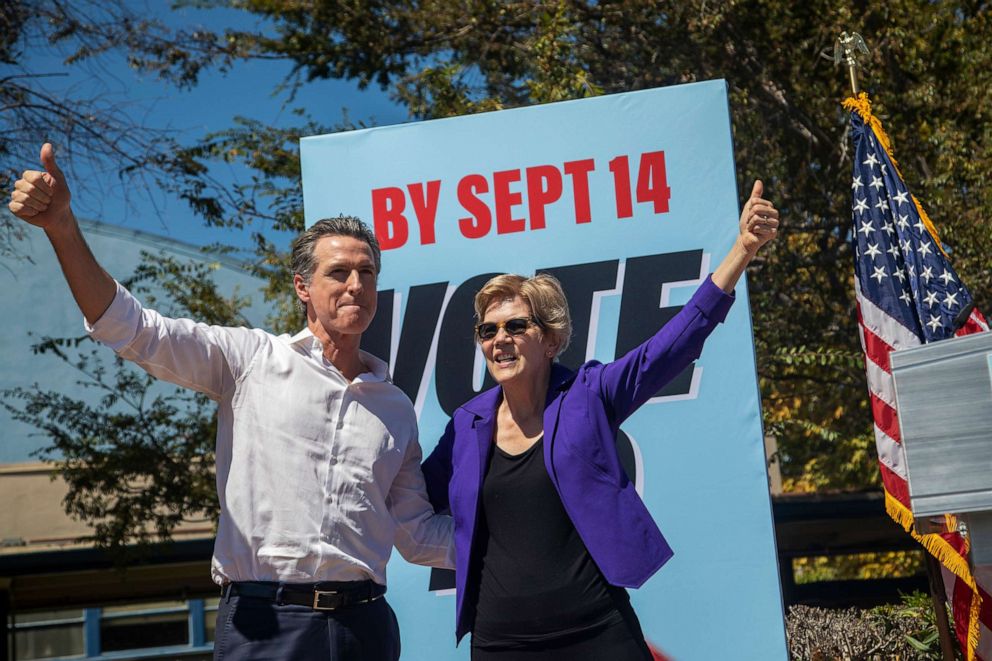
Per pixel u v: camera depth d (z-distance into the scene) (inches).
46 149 108.3
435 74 450.6
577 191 184.2
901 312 207.6
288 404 126.9
